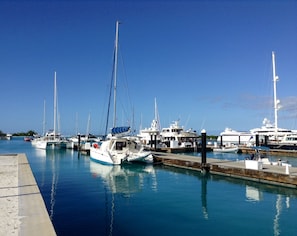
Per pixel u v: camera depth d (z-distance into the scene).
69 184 20.72
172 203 15.19
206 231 10.96
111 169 29.14
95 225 11.68
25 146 76.81
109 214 13.18
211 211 13.63
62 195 17.08
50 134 73.00
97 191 18.31
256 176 20.66
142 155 29.94
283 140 55.28
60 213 13.31
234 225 11.65
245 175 21.55
